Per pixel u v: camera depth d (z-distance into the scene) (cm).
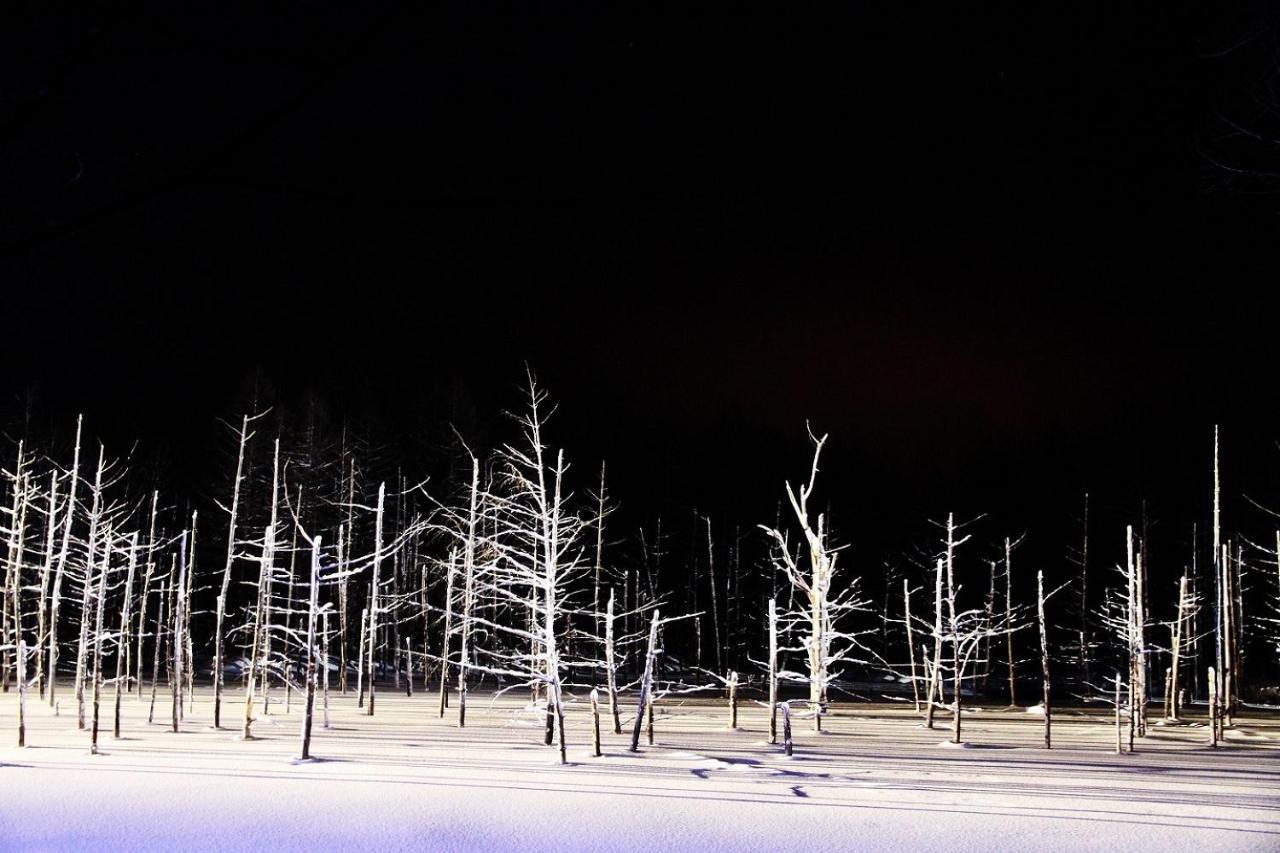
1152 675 5453
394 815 1797
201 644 5616
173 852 1543
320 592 5188
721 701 4766
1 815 1780
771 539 6175
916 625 5972
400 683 5212
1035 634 5856
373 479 5534
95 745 2538
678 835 1658
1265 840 1633
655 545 5944
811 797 2008
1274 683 5422
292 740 2873
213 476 5584
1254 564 5469
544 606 2808
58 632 5188
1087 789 2131
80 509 4728
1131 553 3447
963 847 1580
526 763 2450
